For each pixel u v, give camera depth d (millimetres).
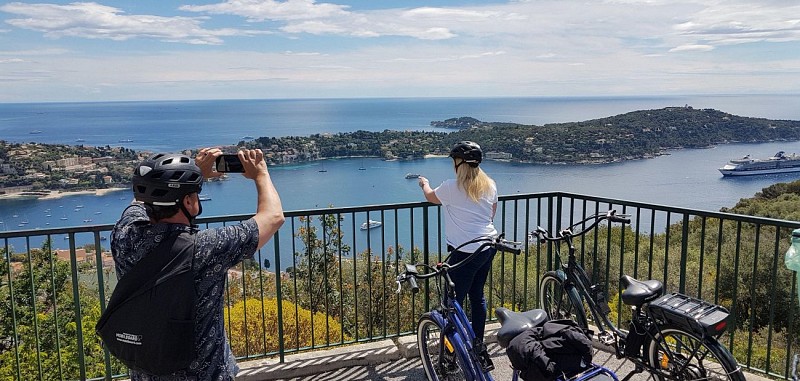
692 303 2965
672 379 3029
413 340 4434
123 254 1693
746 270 10195
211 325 1726
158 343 1613
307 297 6637
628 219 3580
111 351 1687
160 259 1640
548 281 4219
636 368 3336
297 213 4082
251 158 1968
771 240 11883
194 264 1654
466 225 3783
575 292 3859
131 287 1636
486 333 4594
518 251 3035
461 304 3828
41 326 6262
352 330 6352
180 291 1628
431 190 4027
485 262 3816
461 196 3797
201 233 1719
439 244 4418
